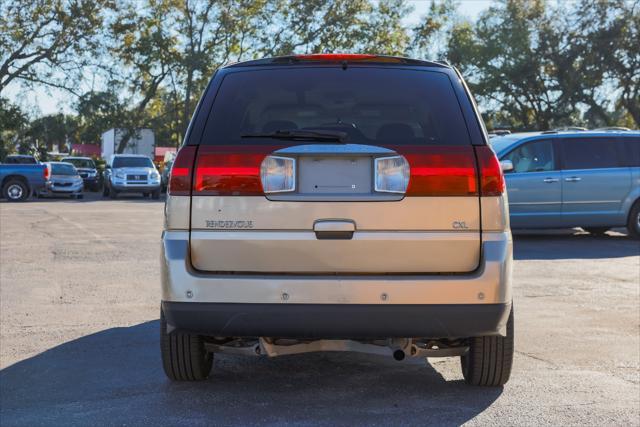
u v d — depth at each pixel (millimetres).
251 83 4426
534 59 50656
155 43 52562
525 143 13805
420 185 4031
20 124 49938
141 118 55375
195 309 4047
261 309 4004
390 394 4715
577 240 14203
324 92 4410
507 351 4621
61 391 4805
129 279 9234
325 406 4465
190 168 4105
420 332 4047
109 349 5883
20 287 8641
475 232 4055
